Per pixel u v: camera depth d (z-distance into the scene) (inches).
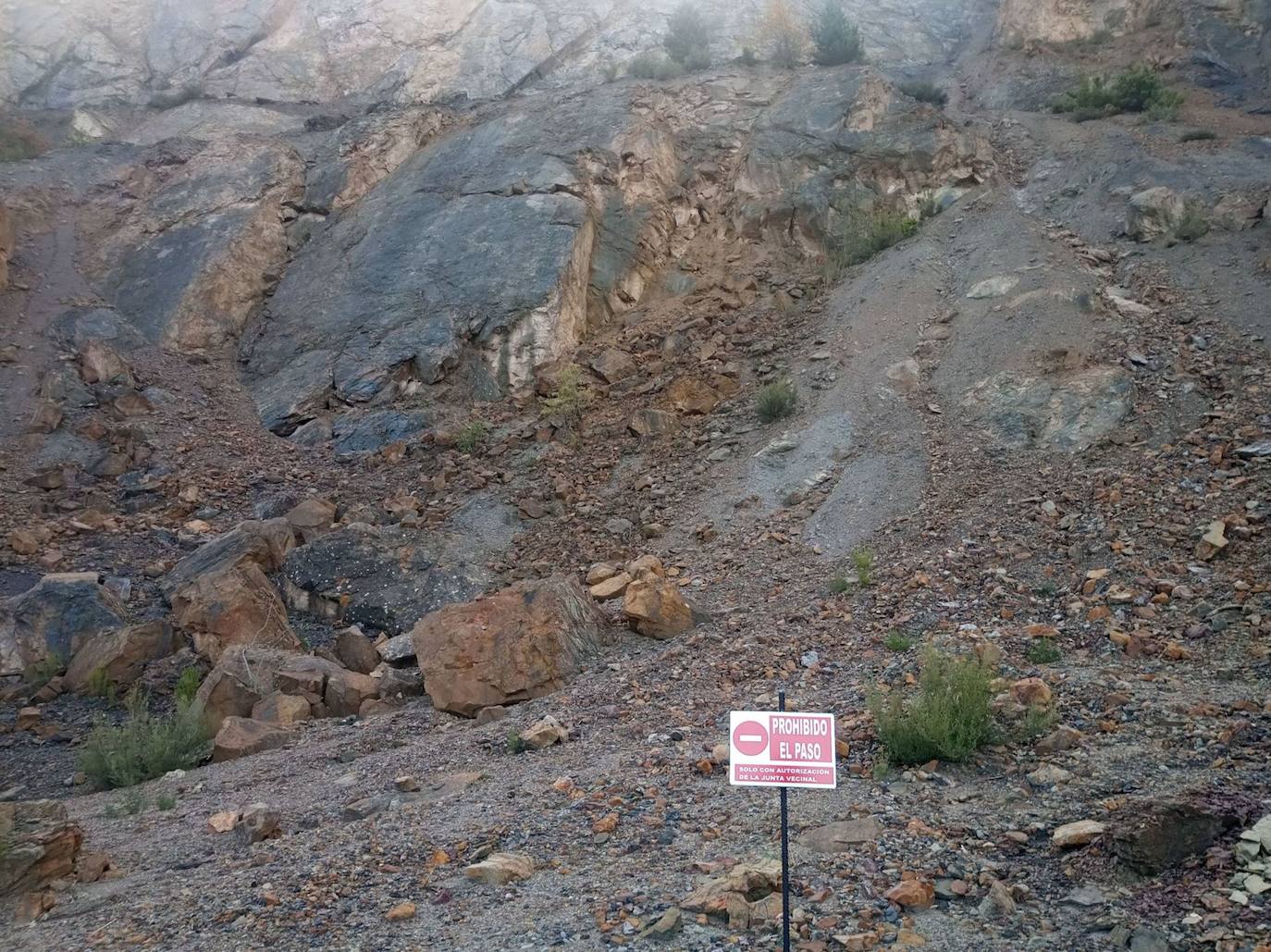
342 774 314.3
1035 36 1272.1
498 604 406.0
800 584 455.5
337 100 1392.7
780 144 932.6
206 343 845.8
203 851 249.1
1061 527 441.1
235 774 333.4
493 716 360.5
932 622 378.6
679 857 208.2
